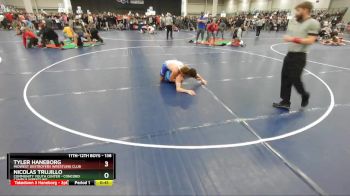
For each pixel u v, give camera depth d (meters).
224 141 2.93
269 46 11.16
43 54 8.36
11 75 5.66
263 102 4.19
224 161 2.55
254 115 3.66
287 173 2.39
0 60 7.30
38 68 6.36
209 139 2.97
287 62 3.52
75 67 6.51
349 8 20.38
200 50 9.64
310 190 2.17
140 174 2.34
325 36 14.78
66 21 18.23
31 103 4.00
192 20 21.75
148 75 5.81
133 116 3.57
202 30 11.50
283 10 25.33
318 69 6.68
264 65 7.05
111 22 20.42
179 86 4.61
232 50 9.76
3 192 2.10
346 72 6.36
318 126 3.35
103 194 2.10
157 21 20.72
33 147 2.75
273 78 5.69
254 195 2.10
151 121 3.42
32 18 18.00
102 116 3.55
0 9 20.66
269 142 2.93
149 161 2.53
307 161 2.58
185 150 2.73
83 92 4.56
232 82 5.32
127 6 28.83
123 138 2.96
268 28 22.16
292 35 3.41
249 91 4.75
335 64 7.40
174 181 2.25
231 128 3.25
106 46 10.43
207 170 2.41
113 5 28.47
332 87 5.07
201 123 3.38
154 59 7.73
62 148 2.73
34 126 3.22
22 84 4.99
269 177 2.33
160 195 2.08
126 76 5.70
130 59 7.67
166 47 10.34
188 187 2.18
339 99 4.39
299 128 3.29
